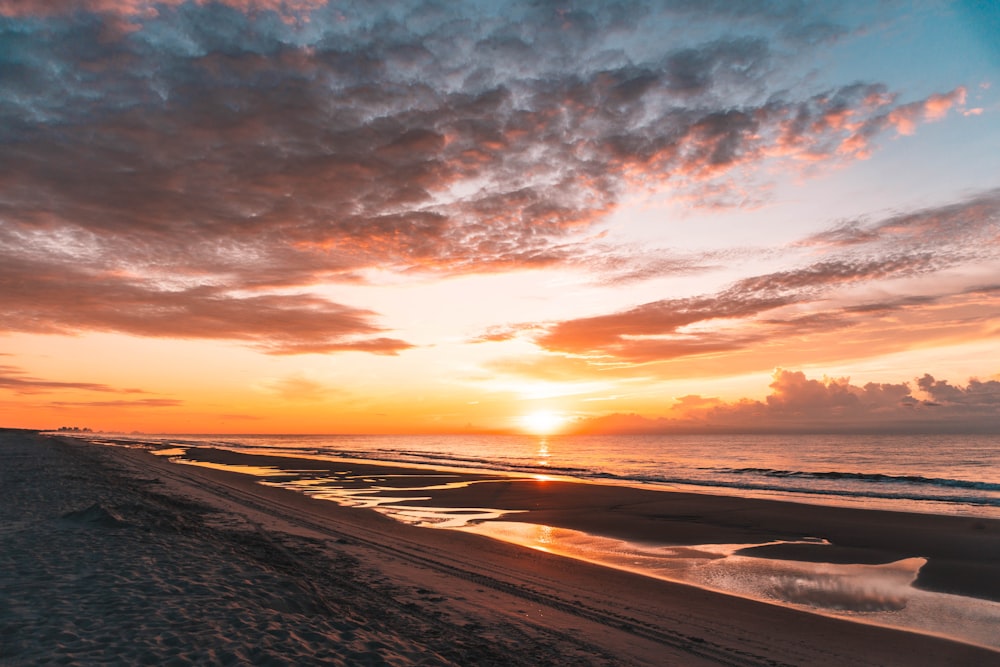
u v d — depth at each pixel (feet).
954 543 46.44
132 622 21.27
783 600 32.14
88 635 19.81
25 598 23.58
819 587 34.86
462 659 21.98
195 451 204.03
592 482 102.68
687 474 123.34
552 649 23.70
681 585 35.09
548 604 30.35
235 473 111.86
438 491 83.46
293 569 34.35
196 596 25.14
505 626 26.37
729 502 71.46
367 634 23.03
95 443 258.78
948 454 210.18
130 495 63.26
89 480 78.43
